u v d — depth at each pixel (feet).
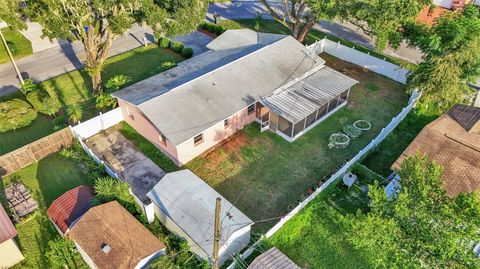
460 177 83.66
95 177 94.43
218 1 194.59
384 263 71.00
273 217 88.43
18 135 111.34
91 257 72.79
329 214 88.28
